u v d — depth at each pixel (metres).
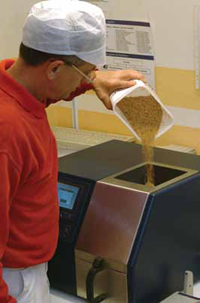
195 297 1.34
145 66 2.05
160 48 1.99
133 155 1.60
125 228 1.31
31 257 1.28
